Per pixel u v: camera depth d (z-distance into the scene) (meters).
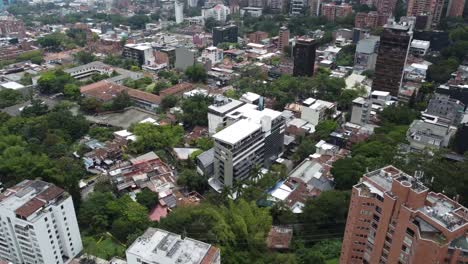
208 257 113.31
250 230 147.62
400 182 102.69
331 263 139.88
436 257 95.12
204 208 154.00
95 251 149.25
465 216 102.00
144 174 192.50
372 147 194.62
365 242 117.56
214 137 183.00
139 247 117.19
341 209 149.88
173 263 110.44
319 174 186.38
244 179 186.00
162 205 173.38
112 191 181.12
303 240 151.50
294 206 165.12
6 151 194.25
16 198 134.62
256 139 191.62
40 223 129.12
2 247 141.00
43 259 133.88
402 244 104.19
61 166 183.12
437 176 157.38
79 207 169.38
